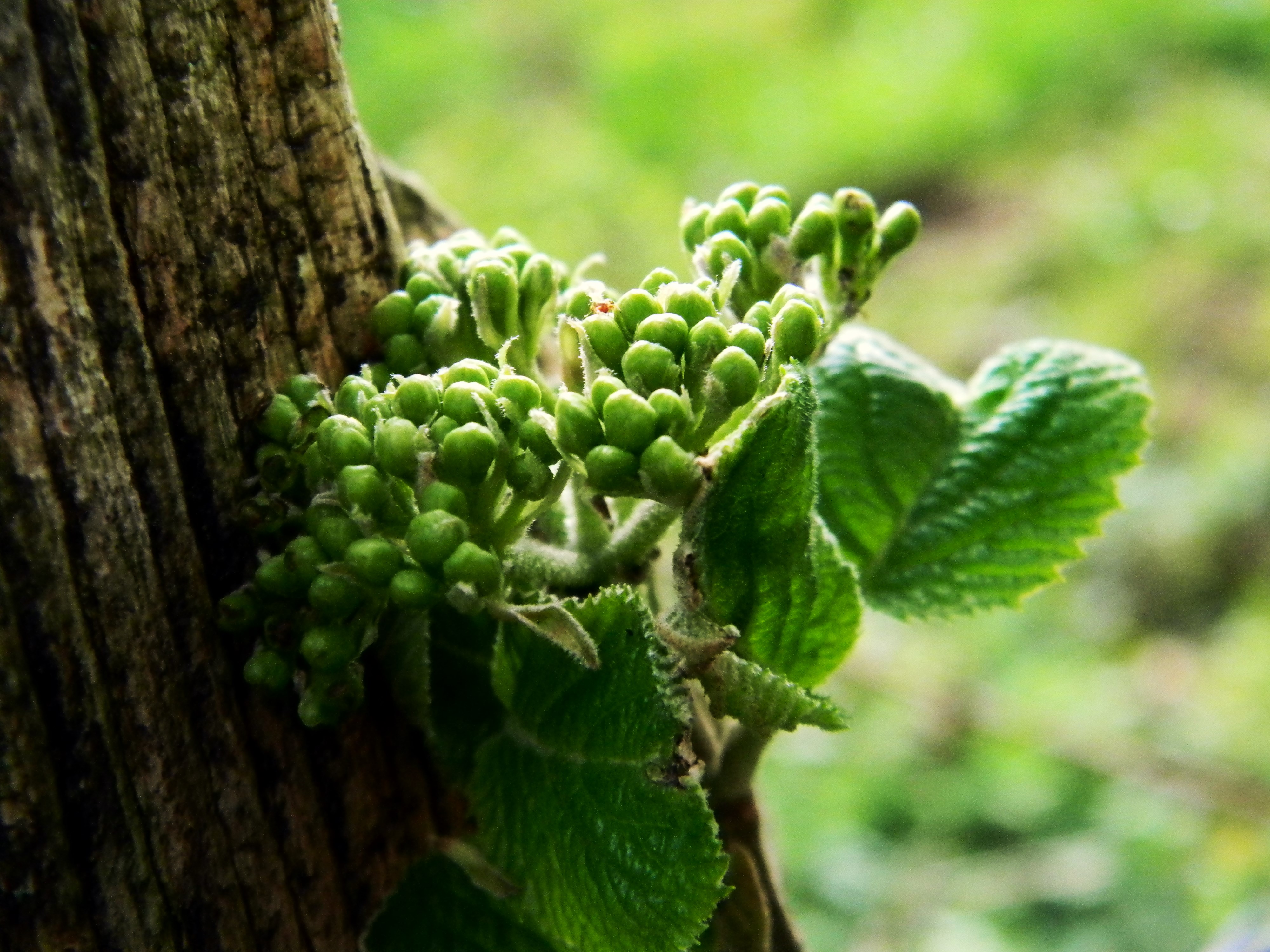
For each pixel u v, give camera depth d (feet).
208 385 0.54
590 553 0.58
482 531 0.54
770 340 0.53
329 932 0.58
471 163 3.28
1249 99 3.51
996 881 1.97
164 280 0.53
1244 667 2.26
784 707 0.53
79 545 0.51
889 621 2.38
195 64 0.53
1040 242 3.21
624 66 3.63
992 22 3.70
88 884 0.52
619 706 0.54
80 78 0.51
